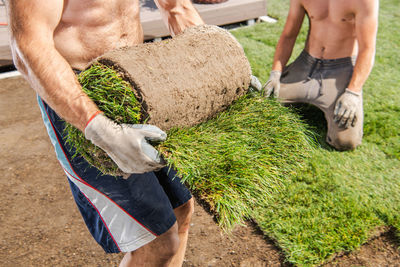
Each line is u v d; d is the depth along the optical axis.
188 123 1.54
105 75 1.35
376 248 2.33
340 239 2.36
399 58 4.86
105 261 2.37
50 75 1.21
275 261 2.27
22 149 3.47
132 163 1.27
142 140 1.26
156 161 1.28
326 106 3.18
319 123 3.55
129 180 1.53
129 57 1.38
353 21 2.97
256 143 1.70
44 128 3.79
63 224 2.66
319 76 3.23
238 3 5.97
